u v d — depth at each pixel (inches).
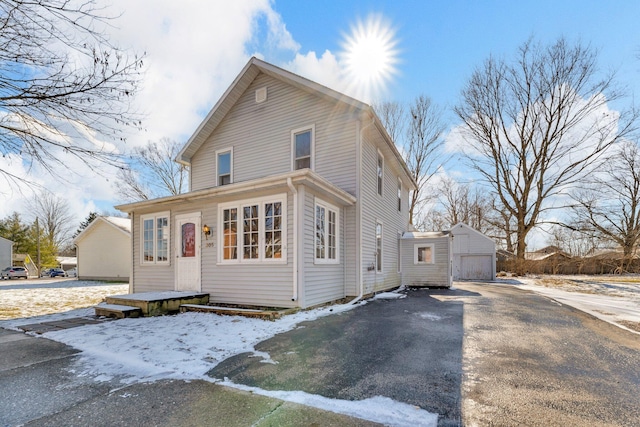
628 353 167.6
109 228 824.9
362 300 357.7
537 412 104.0
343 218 363.6
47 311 321.7
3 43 143.9
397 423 97.5
